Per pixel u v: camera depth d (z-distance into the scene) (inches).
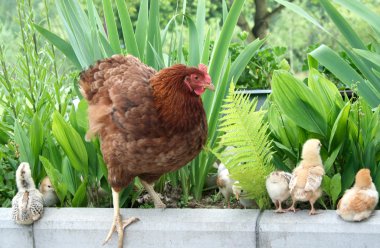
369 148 91.2
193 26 99.0
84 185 93.8
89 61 98.3
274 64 123.6
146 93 86.8
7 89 100.4
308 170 86.6
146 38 101.6
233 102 88.0
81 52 98.8
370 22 96.5
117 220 89.1
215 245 88.0
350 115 93.0
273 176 87.6
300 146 94.2
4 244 91.3
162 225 88.9
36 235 90.7
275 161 94.6
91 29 99.6
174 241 88.7
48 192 94.6
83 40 99.4
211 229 87.9
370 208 85.0
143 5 102.0
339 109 93.2
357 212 84.7
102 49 99.8
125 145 87.0
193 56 98.8
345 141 92.8
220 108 97.0
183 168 97.7
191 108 86.7
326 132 92.6
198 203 98.6
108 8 100.2
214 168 102.7
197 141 88.5
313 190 86.0
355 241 85.3
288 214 88.0
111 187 91.4
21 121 101.1
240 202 94.6
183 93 86.2
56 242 90.5
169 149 87.0
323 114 92.3
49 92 104.6
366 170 85.4
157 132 86.3
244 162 91.5
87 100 91.5
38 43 104.0
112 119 87.3
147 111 86.2
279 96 92.1
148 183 93.6
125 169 89.0
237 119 87.8
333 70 95.7
